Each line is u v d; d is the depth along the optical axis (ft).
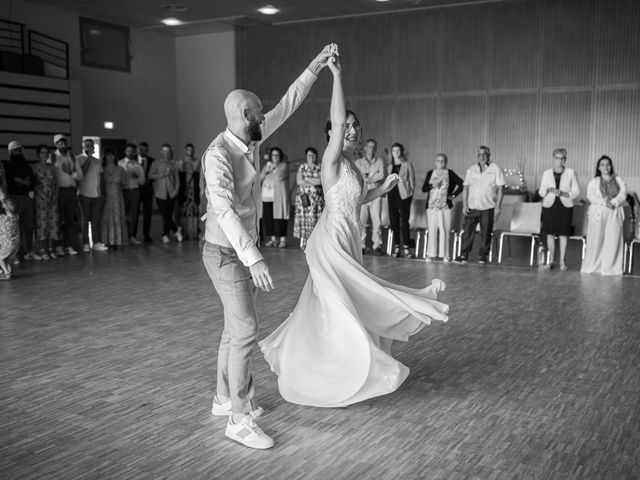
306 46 47.34
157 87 51.34
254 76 49.55
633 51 37.78
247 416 10.15
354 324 10.90
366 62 45.37
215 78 51.16
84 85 45.73
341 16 45.16
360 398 11.26
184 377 13.24
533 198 37.01
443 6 42.22
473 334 16.70
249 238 9.22
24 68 39.93
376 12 44.01
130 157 34.19
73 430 10.58
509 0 40.52
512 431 10.57
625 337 16.43
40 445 10.00
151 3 41.32
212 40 50.98
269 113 11.27
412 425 10.82
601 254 25.94
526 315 18.76
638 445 10.02
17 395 12.18
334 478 8.96
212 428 10.69
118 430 10.59
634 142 38.17
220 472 9.14
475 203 28.12
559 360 14.49
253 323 10.23
